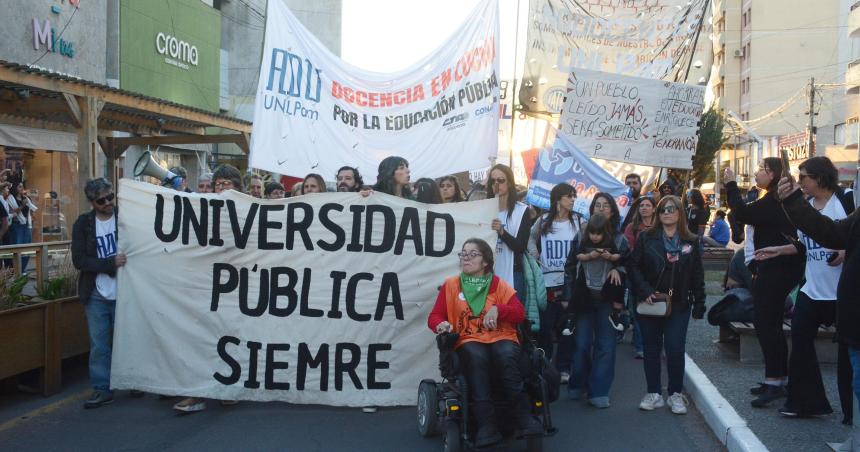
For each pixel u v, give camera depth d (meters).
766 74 64.25
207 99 27.34
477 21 8.61
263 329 6.96
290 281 6.98
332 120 8.72
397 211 6.98
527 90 13.60
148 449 5.87
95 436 6.19
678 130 11.88
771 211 6.70
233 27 37.12
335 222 7.00
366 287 6.96
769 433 5.96
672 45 13.45
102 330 7.04
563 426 6.63
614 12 13.48
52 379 7.43
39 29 18.25
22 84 12.47
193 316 6.98
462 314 5.76
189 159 28.17
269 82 8.45
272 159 8.48
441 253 6.98
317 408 7.05
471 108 8.61
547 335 7.96
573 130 11.72
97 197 6.98
